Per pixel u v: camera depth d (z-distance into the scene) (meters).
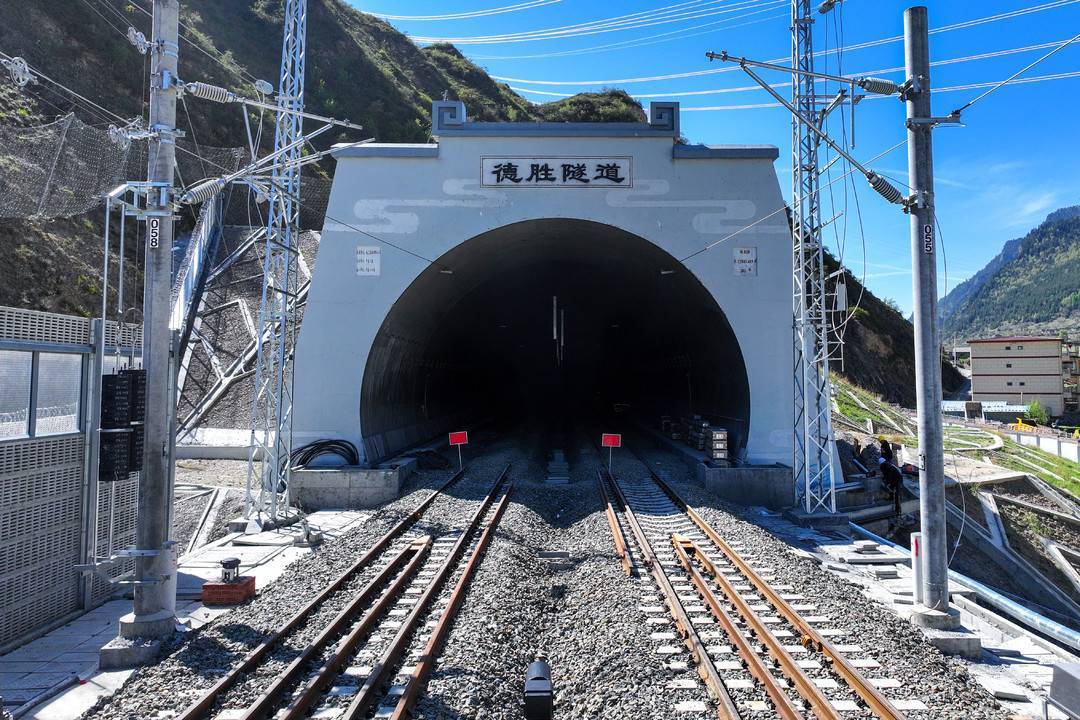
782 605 7.75
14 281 20.38
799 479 16.66
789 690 5.84
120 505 9.27
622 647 6.75
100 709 5.55
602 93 77.44
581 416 45.88
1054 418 64.69
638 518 13.37
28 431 7.46
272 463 14.05
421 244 17.84
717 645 6.86
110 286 23.92
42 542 7.63
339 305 17.72
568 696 6.06
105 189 26.41
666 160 18.02
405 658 6.58
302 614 7.61
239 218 37.56
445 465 19.84
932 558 7.89
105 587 8.80
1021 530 21.80
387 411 20.95
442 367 29.86
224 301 28.55
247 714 5.20
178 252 31.03
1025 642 7.87
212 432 21.56
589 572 9.88
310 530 12.39
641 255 19.84
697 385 25.72
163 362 7.31
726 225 17.89
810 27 15.72
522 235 19.48
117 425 6.95
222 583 8.56
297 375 17.59
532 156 18.02
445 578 9.42
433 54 76.31
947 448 30.36
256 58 51.59
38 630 7.46
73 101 31.06
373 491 15.97
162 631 6.96
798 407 17.22
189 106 38.38
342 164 18.00
